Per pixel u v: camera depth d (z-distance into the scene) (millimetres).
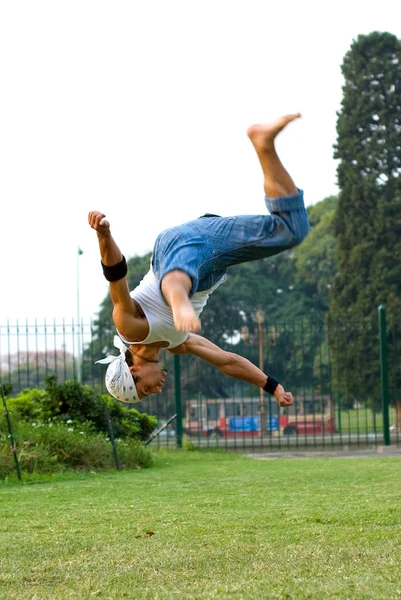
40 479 11633
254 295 51188
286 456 18062
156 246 5738
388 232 40156
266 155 5566
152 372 5816
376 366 32375
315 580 5098
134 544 6398
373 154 41031
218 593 4836
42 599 4848
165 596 4809
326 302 53719
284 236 5762
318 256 54562
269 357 31344
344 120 41688
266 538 6465
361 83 41562
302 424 35031
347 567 5434
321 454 18516
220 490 9875
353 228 40719
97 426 15430
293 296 53781
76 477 12094
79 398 15328
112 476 12273
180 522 7359
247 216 5836
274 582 5070
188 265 5527
